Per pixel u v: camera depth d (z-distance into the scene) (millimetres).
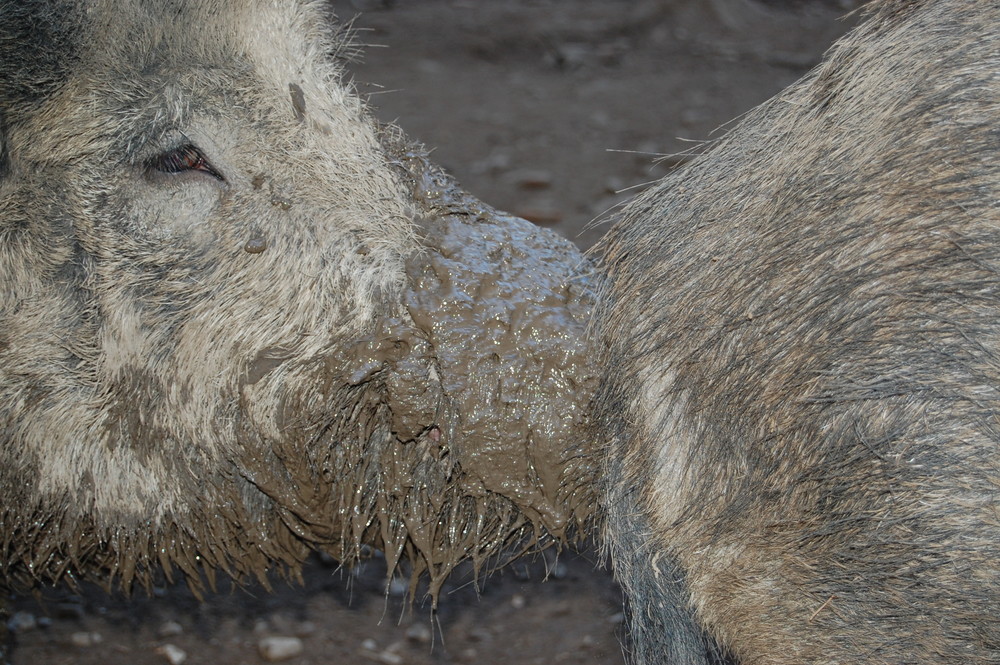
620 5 13383
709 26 13008
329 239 2799
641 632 2920
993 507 2209
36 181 2893
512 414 2656
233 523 3057
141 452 2990
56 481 3064
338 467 2877
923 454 2273
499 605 4516
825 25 13250
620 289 2773
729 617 2637
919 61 2477
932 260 2309
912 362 2301
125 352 2930
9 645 4172
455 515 2875
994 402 2213
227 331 2855
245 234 2832
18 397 3020
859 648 2430
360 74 11219
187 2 2779
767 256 2543
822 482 2408
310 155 2830
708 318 2592
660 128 9922
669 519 2658
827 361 2400
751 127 2848
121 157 2848
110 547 3182
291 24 2863
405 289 2727
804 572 2465
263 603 4496
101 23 2787
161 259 2871
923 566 2283
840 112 2582
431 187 2859
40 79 2816
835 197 2475
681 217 2791
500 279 2717
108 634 4281
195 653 4188
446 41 12328
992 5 2436
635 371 2668
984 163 2295
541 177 8430
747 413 2510
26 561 3266
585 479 2730
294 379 2824
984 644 2277
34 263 2943
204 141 2826
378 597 4559
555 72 11641
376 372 2736
